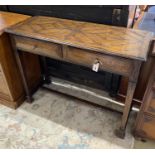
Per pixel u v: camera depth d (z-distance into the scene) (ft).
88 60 3.72
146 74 4.62
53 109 5.64
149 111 3.95
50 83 6.72
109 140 4.73
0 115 5.51
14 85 5.39
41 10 5.26
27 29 4.22
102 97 6.04
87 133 4.92
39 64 6.14
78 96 6.14
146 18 5.02
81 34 3.92
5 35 4.57
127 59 3.28
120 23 4.45
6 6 5.62
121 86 5.47
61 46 3.81
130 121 5.17
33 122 5.26
